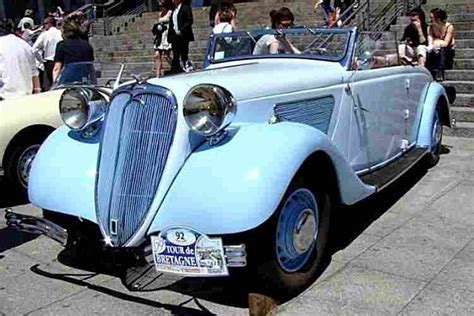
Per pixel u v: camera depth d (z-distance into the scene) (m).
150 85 3.34
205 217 3.05
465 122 7.86
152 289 3.33
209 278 3.68
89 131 3.81
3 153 5.62
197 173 3.16
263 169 3.07
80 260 4.07
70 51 7.35
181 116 3.24
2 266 4.07
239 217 2.99
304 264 3.53
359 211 4.89
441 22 8.79
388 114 5.20
